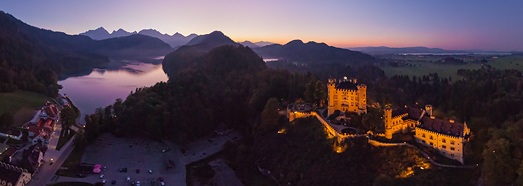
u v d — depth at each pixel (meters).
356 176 158.00
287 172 180.50
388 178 146.88
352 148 168.75
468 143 153.62
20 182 162.50
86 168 187.50
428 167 149.75
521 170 123.50
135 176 184.12
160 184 176.88
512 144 136.38
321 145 183.12
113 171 188.12
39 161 185.12
